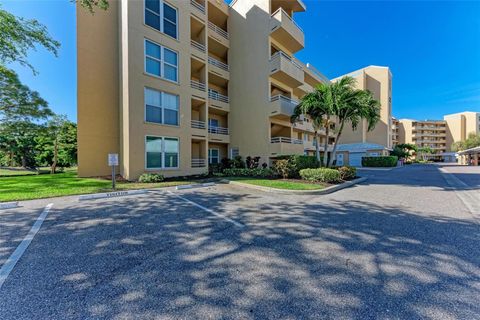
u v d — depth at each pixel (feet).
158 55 41.73
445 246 12.03
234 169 49.78
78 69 42.68
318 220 16.81
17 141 77.46
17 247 11.86
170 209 19.97
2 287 8.29
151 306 7.24
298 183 34.86
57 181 37.32
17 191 27.27
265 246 12.07
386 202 23.18
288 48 60.70
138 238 13.19
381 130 117.29
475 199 24.52
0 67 32.91
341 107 41.75
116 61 46.50
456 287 8.30
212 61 58.90
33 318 6.75
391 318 6.72
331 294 7.87
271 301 7.49
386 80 117.70
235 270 9.53
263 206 21.29
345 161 111.96
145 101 39.81
